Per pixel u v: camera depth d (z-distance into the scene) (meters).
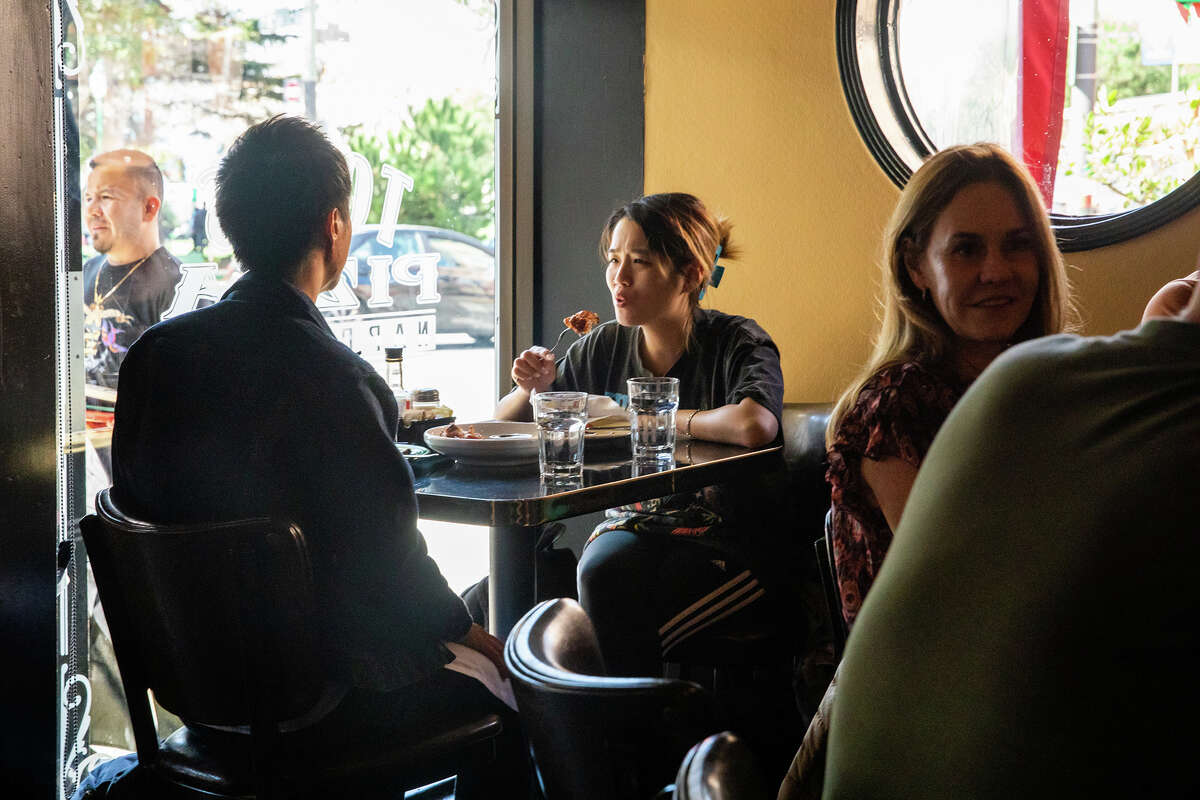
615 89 3.06
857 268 2.92
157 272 2.53
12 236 1.80
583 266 3.13
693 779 0.72
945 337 1.46
